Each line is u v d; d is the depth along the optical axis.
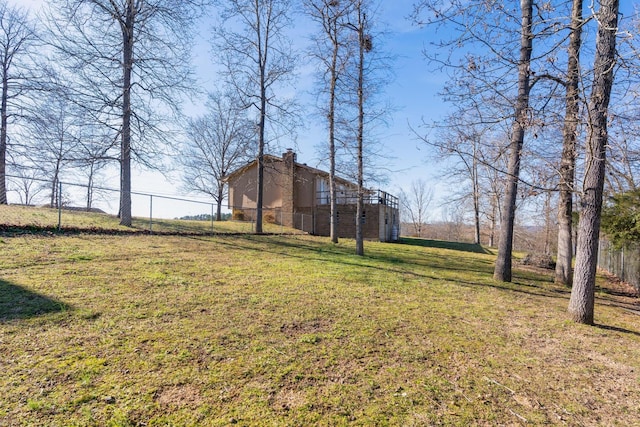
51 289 4.90
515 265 13.92
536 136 5.84
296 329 4.37
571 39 6.14
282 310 5.07
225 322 4.38
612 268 14.00
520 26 6.33
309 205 24.39
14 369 2.88
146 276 6.19
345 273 8.52
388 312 5.42
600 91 5.26
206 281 6.39
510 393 3.13
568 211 9.39
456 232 54.31
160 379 2.93
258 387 2.94
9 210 10.38
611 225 10.18
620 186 11.67
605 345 4.54
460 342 4.33
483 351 4.09
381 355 3.77
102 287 5.27
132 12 12.23
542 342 4.54
